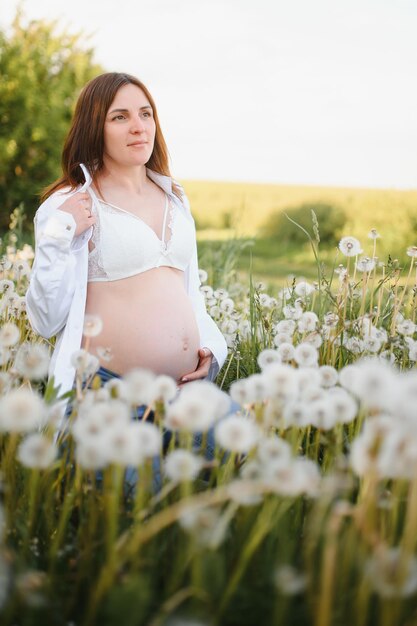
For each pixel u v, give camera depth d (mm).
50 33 9633
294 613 1312
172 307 2549
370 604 1340
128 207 2598
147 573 1396
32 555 1514
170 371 2533
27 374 1697
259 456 1391
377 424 1203
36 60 9391
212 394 1453
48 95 9391
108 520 1389
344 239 2773
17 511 1564
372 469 1219
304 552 1488
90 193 2566
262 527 1284
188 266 2855
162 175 2832
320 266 3086
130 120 2572
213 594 1261
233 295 4805
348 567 1299
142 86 2670
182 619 1210
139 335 2463
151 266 2523
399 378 1368
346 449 1984
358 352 2574
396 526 1548
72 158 2670
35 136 8984
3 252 5305
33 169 9109
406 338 2596
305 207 16812
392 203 15094
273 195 19734
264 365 1882
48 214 2551
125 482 1735
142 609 1188
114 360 2469
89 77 9875
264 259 13969
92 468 1438
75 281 2443
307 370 1712
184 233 2670
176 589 1359
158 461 1878
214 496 1356
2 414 1343
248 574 1453
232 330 3141
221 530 1214
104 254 2473
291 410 1562
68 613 1378
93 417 1393
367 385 1286
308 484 1235
